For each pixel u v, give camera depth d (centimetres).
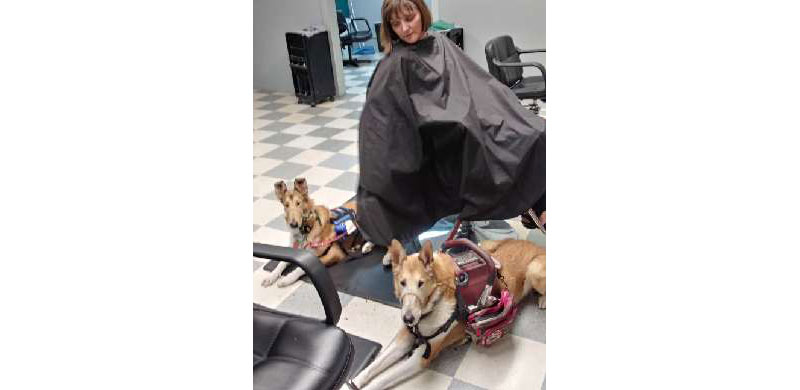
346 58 740
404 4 156
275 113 490
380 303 184
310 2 515
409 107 160
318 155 357
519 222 238
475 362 153
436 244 224
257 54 591
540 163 167
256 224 254
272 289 198
